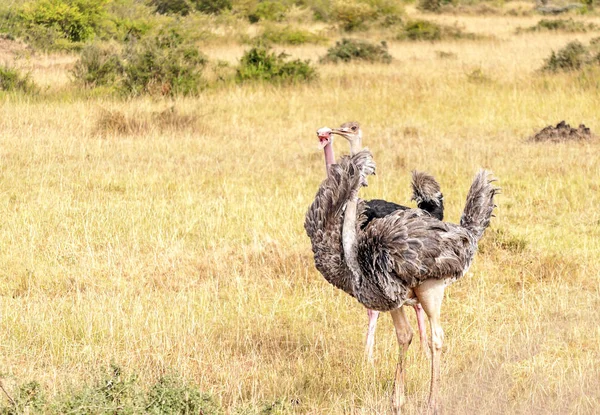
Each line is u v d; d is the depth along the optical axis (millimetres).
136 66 39438
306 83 42062
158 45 42188
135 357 13500
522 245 19031
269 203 22125
